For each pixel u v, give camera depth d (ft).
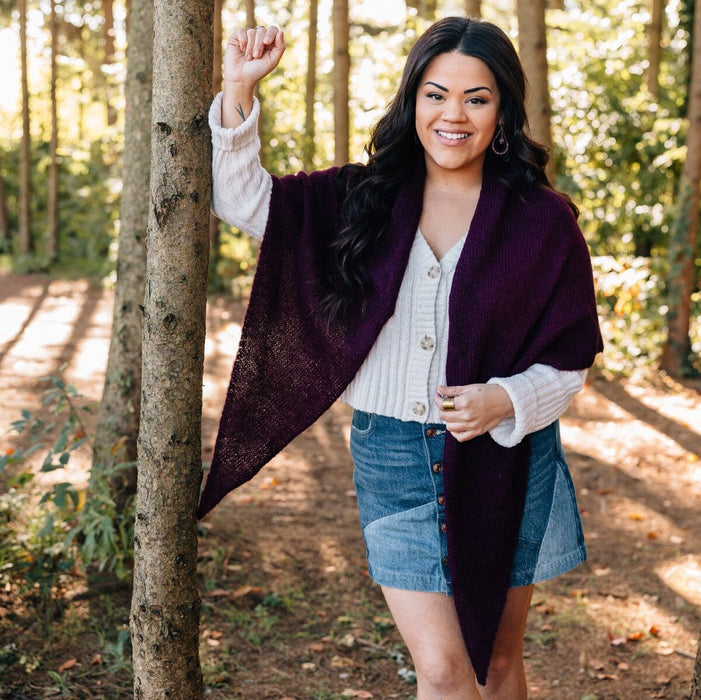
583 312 6.66
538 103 18.35
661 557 13.99
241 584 12.32
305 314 6.65
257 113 6.25
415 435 6.67
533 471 6.86
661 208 30.30
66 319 35.94
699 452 19.65
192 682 6.65
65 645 10.30
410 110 6.63
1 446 17.54
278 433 6.77
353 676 10.27
